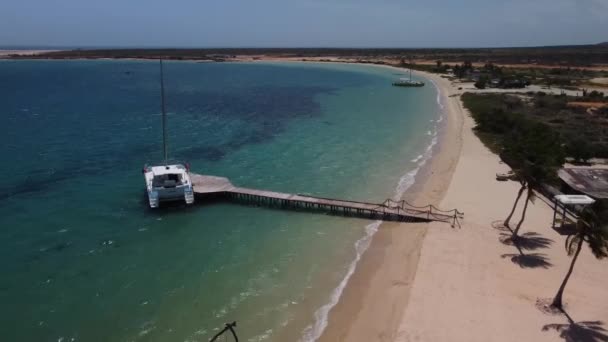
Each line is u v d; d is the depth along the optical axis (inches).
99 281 906.7
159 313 807.1
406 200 1348.4
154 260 997.8
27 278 909.8
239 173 1617.9
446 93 3983.8
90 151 1861.5
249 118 2687.0
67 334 748.0
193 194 1320.1
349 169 1683.1
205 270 959.6
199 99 3513.8
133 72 6309.1
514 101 3085.6
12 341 728.3
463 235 1091.3
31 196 1347.2
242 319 791.7
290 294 869.8
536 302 812.0
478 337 719.7
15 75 5629.9
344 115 2864.2
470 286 868.6
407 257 1004.6
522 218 1047.0
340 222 1218.0
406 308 804.0
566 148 1763.0
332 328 763.4
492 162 1737.2
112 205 1300.4
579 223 750.5
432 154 1888.5
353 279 922.1
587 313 777.6
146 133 2228.1
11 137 2071.9
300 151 1930.4
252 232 1155.9
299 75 5876.0
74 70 6653.5
